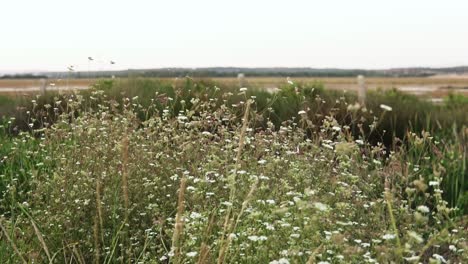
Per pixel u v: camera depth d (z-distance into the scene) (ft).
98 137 19.04
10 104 38.04
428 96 45.83
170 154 19.24
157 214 15.66
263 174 16.33
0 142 26.55
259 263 12.59
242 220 14.37
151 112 31.73
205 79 41.75
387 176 18.98
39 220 16.19
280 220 13.38
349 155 19.17
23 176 21.49
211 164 16.51
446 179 21.36
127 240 15.40
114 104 22.30
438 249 14.70
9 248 14.96
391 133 30.91
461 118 33.88
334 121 17.89
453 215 19.40
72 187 16.70
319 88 41.09
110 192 16.55
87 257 15.56
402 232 13.93
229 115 21.34
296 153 18.88
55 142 20.94
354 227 14.29
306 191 11.14
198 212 15.24
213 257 12.98
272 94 36.35
